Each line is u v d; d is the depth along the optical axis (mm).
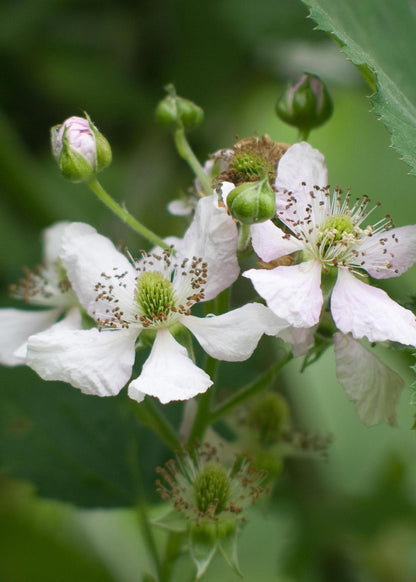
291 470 289
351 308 214
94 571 304
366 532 290
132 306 224
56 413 264
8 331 251
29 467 261
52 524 306
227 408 233
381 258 221
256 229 217
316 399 298
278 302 211
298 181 223
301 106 243
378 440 299
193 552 227
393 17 234
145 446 260
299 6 328
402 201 304
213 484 228
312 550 287
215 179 227
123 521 305
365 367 220
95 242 227
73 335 219
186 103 240
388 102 219
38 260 290
